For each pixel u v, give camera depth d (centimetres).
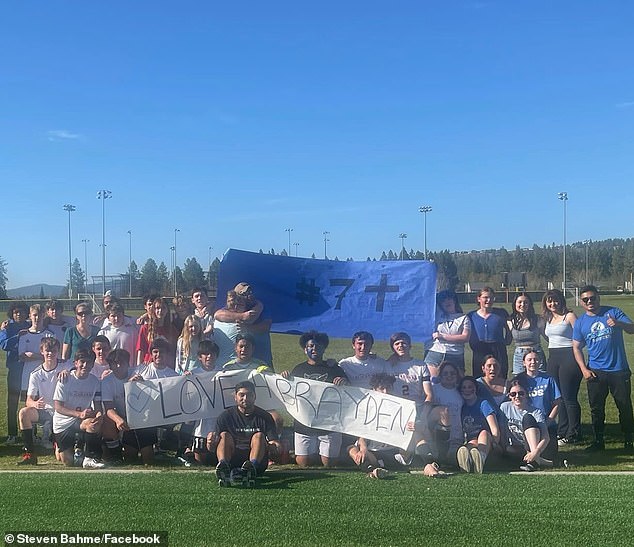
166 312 926
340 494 638
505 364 941
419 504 600
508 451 789
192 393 800
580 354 893
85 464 782
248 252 1023
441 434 781
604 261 11469
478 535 519
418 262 1003
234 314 871
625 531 525
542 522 547
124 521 553
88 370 802
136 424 791
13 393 953
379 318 991
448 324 957
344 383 794
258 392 807
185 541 509
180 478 707
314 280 1020
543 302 963
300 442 788
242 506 595
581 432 973
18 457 851
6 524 546
